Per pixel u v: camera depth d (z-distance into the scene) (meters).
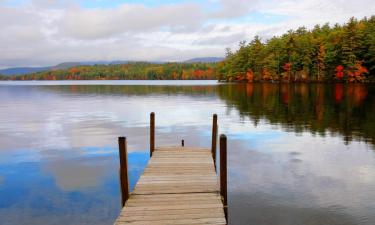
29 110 34.75
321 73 83.88
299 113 28.08
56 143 17.92
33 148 16.81
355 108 30.14
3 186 11.19
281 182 10.92
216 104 38.22
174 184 8.75
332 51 81.38
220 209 7.25
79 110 34.16
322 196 9.71
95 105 39.38
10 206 9.52
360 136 18.09
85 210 9.16
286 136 18.55
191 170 9.95
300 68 89.12
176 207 7.34
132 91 69.81
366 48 76.56
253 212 8.68
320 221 8.16
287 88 64.94
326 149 15.34
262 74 100.38
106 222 8.44
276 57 93.56
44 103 43.31
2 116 29.83
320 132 19.50
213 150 11.92
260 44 106.00
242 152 15.09
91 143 17.88
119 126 23.62
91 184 11.25
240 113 29.44
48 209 9.26
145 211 7.12
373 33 76.19
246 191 10.13
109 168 13.12
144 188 8.45
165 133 20.80
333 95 44.69
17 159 14.69
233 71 112.12
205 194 8.09
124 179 7.63
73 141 18.42
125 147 7.55
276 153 14.79
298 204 9.14
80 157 14.92
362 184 10.69
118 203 9.60
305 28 110.31
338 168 12.40
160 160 11.02
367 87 61.25
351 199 9.47
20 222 8.51
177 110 32.94
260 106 34.66
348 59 77.62
